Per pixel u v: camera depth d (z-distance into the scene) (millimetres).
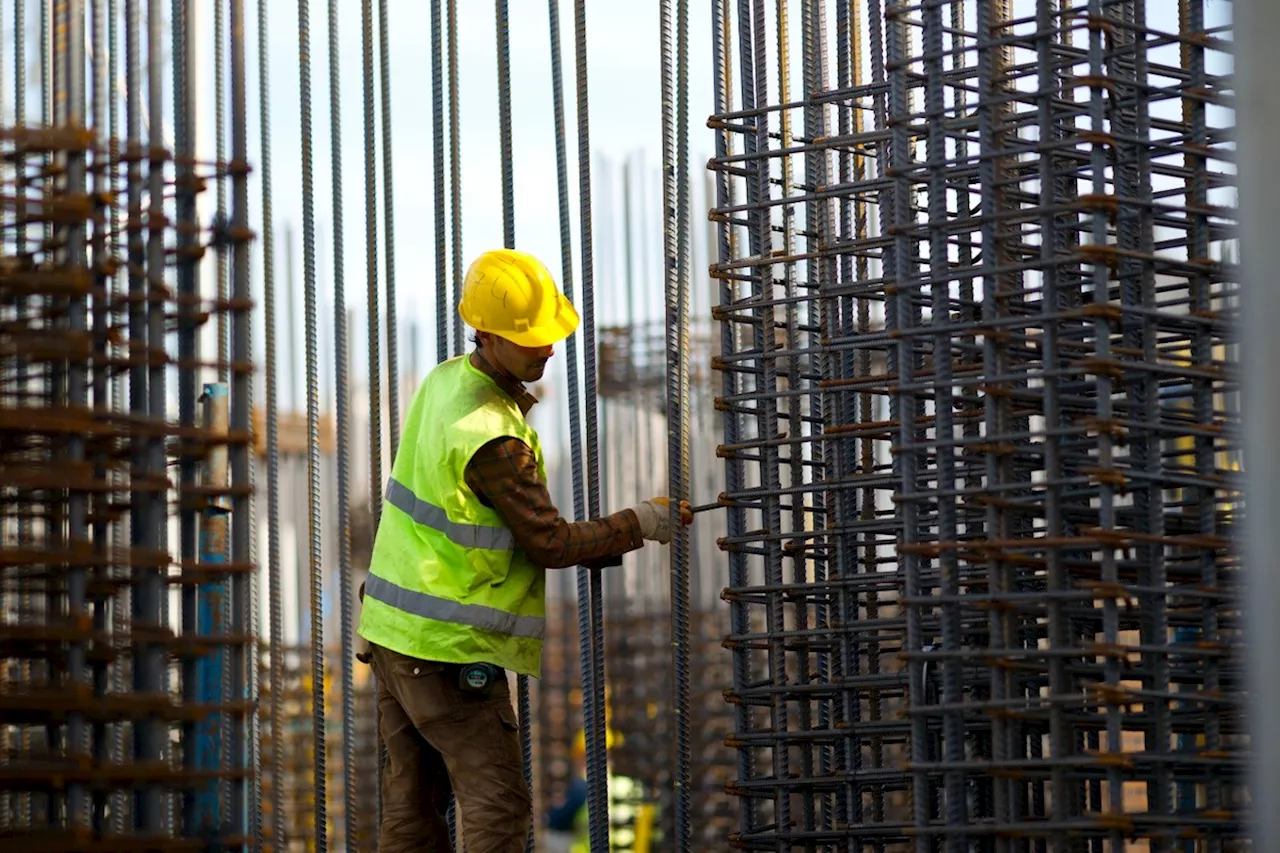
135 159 5793
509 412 6668
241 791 5762
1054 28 5551
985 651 5457
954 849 5473
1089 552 6199
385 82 7719
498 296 6688
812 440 6539
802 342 7910
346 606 7531
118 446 5785
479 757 6559
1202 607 5594
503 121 7402
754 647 6727
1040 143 5512
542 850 17734
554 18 7219
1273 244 3650
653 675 17109
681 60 7004
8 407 5324
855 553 6527
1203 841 5703
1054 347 5422
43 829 5555
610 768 16953
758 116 6754
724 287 6809
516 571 6641
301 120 7711
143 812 5543
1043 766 5363
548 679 20266
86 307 5539
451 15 7535
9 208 5574
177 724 5844
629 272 15383
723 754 16188
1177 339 6438
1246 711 5387
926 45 5711
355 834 7457
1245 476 3695
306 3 7703
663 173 7047
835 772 6562
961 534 6305
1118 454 6582
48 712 5531
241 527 5855
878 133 6473
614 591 17953
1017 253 6379
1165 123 6078
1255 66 3699
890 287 5766
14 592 5766
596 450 6973
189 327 5895
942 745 6395
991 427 5531
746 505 6648
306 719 15234
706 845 15906
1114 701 5277
